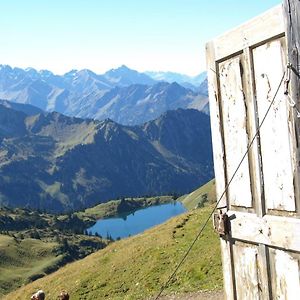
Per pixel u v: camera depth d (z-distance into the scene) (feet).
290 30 6.07
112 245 48.44
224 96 7.70
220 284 24.44
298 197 6.17
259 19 6.73
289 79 6.15
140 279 31.58
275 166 6.56
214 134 8.03
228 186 7.70
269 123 6.63
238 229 7.45
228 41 7.48
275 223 6.60
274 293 6.79
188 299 23.52
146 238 42.91
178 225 42.57
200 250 32.63
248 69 7.03
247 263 7.32
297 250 6.24
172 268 31.22
